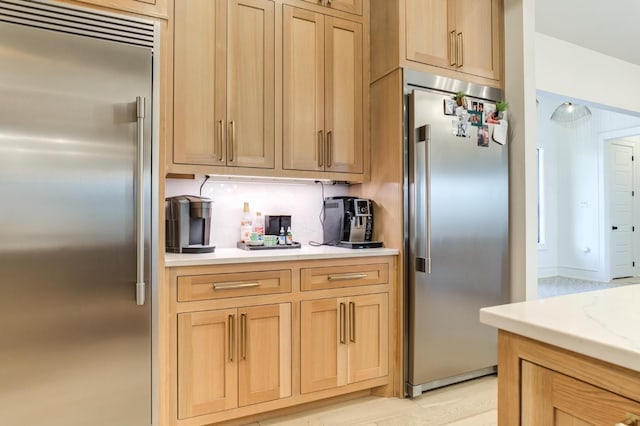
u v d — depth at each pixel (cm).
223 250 237
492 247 259
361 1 262
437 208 240
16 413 152
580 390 69
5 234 149
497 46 273
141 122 171
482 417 212
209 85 218
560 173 668
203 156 216
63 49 160
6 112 150
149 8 182
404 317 236
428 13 249
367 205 259
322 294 218
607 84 389
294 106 241
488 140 260
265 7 233
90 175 162
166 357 181
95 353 164
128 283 170
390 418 212
